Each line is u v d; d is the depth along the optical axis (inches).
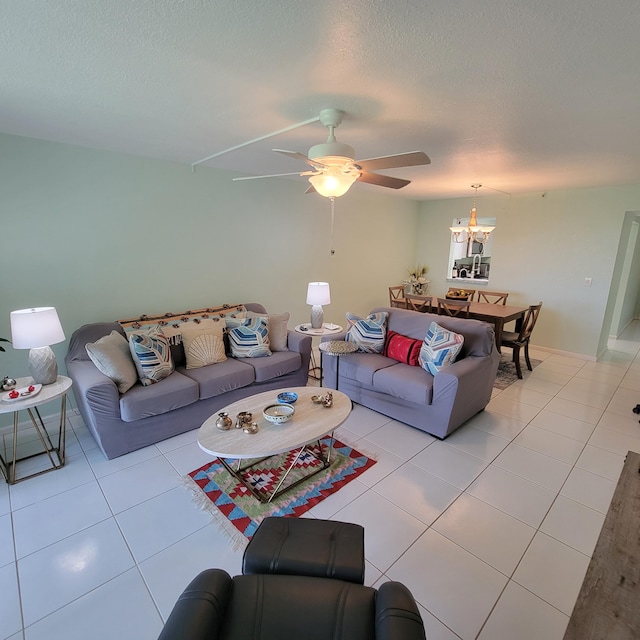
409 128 94.3
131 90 72.7
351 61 60.2
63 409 98.1
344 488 89.9
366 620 42.4
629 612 39.3
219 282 158.6
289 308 189.5
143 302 136.5
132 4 45.8
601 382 162.6
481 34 51.6
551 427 121.3
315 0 44.7
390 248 243.4
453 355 116.6
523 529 77.9
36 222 110.3
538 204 201.5
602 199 180.1
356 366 130.5
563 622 58.8
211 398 118.0
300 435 82.3
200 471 95.6
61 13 47.3
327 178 90.6
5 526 77.1
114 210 125.0
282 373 134.4
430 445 109.5
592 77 63.9
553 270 200.7
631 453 66.8
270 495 86.7
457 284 247.9
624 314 258.2
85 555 70.3
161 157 131.0
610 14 46.0
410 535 75.9
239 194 159.2
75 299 120.8
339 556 51.0
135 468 96.7
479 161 128.9
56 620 58.6
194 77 66.7
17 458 100.0
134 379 105.9
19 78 67.5
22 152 105.4
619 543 48.2
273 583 46.8
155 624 58.1
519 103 76.5
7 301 108.4
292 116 87.1
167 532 76.0
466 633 57.2
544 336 209.2
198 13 47.5
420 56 58.1
